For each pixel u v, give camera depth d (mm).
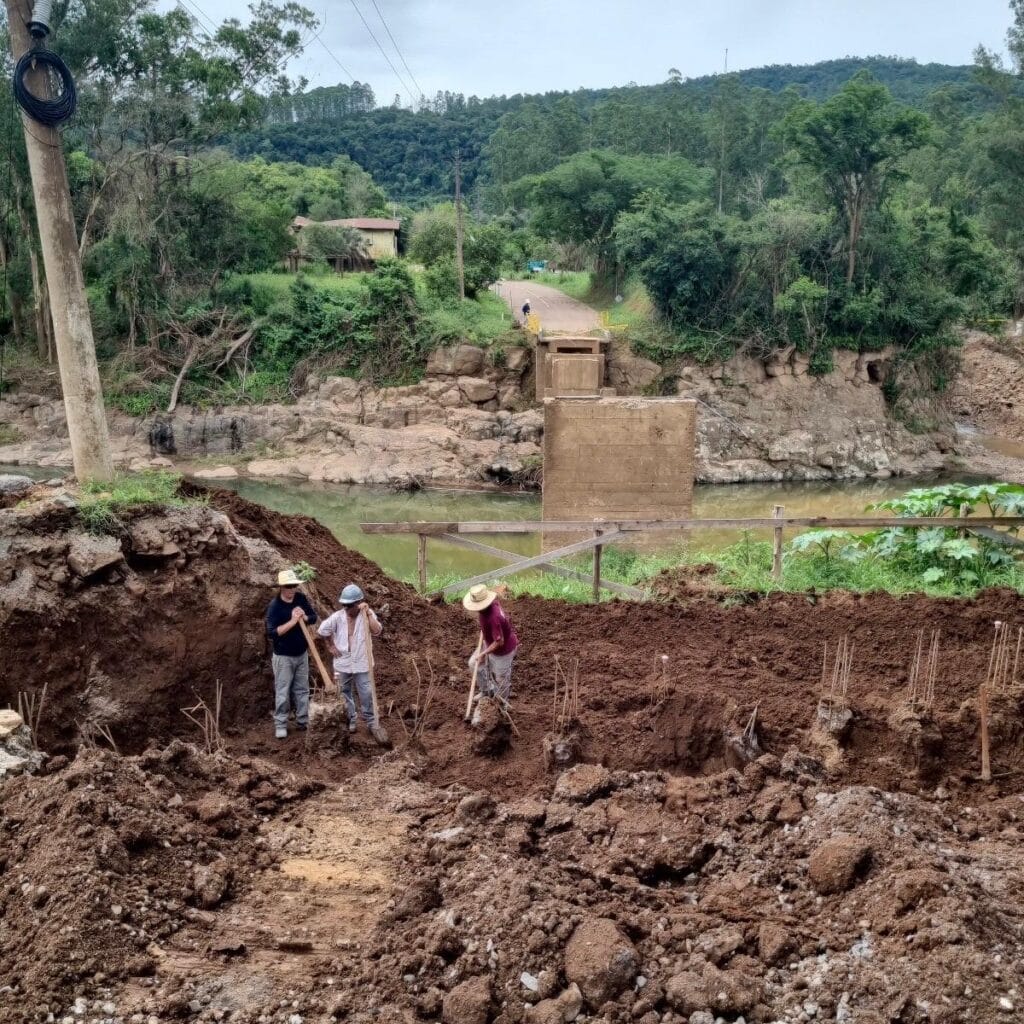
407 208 86562
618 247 40531
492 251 44906
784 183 68938
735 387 38062
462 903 5273
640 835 6301
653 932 5156
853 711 7910
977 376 49406
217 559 9109
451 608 11625
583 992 4715
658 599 12164
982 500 13938
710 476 36188
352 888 5734
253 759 7414
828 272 39531
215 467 35406
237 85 39594
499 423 36062
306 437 36844
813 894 5531
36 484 10227
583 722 8305
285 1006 4703
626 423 21906
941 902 5008
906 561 13711
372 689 8453
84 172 41031
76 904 5016
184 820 6066
